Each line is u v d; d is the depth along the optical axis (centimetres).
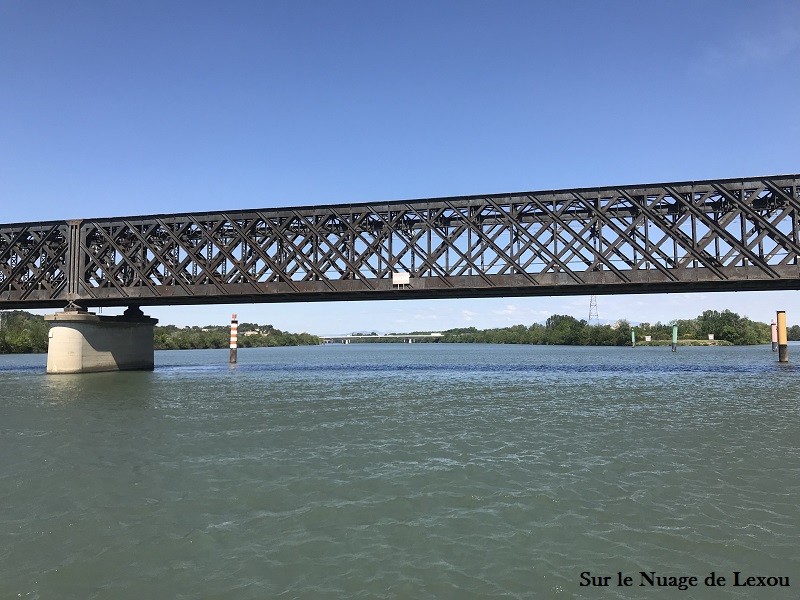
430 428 2120
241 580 833
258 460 1584
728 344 18575
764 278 3775
